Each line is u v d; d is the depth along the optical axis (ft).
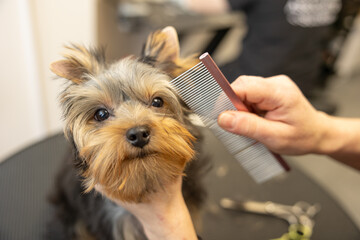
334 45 12.51
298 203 5.21
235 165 5.80
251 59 7.69
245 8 7.66
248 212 5.04
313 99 9.41
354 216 8.59
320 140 3.48
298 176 5.76
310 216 4.96
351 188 9.45
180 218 2.95
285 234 4.69
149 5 9.61
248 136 3.16
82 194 4.38
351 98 13.79
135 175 2.79
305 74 8.20
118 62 3.38
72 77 3.19
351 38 14.38
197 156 3.60
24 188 5.27
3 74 8.29
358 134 3.67
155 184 2.90
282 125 3.18
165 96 3.22
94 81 3.12
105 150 2.78
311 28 7.62
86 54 3.37
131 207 3.00
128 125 2.84
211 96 3.05
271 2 7.15
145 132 2.76
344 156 3.90
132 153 2.77
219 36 10.64
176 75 3.36
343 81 15.20
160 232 2.94
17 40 8.00
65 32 8.58
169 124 2.97
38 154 5.86
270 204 5.13
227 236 4.67
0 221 4.83
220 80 2.95
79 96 3.11
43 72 8.66
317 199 5.30
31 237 4.68
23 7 7.63
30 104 8.98
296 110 3.14
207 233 4.69
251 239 4.64
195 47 11.64
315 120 3.34
